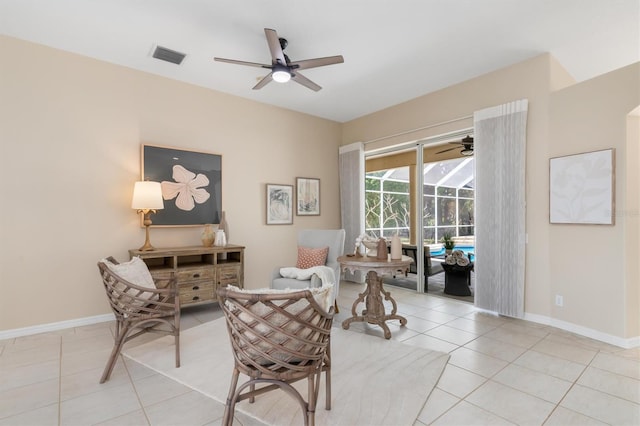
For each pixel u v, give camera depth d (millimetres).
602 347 2742
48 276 3168
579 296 3057
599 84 2910
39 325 3113
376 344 2805
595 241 2938
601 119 2896
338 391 2033
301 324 1488
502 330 3156
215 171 4262
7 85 2986
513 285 3506
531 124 3416
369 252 3545
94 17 2721
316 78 3947
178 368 2344
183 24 2828
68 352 2646
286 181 5047
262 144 4766
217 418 1790
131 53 3338
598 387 2102
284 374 1503
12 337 2971
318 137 5492
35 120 3111
